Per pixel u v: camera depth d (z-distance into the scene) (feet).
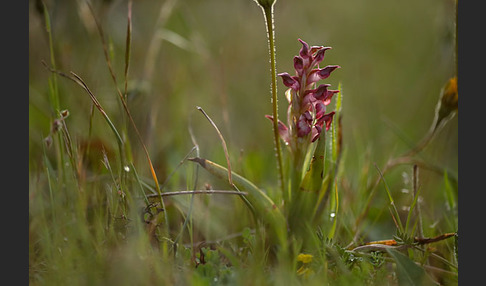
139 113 4.12
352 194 3.87
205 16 6.06
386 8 6.70
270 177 4.21
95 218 3.56
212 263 3.46
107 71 4.36
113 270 3.37
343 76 5.43
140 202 3.59
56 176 3.82
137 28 4.99
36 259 3.50
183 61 4.95
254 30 5.65
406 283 3.40
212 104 4.71
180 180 4.11
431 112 4.77
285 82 3.47
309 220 3.50
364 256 3.48
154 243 3.51
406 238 3.52
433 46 5.25
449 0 4.48
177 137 4.32
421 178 4.07
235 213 3.80
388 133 4.60
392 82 5.43
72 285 3.35
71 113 4.11
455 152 4.30
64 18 4.53
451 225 3.68
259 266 3.36
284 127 3.53
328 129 3.51
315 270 3.40
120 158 3.65
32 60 4.54
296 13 6.08
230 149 4.13
